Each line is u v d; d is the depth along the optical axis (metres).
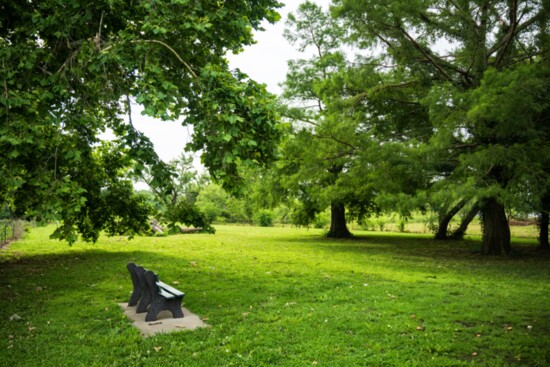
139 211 14.21
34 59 6.16
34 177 6.38
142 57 6.49
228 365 4.55
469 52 13.93
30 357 4.79
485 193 11.13
